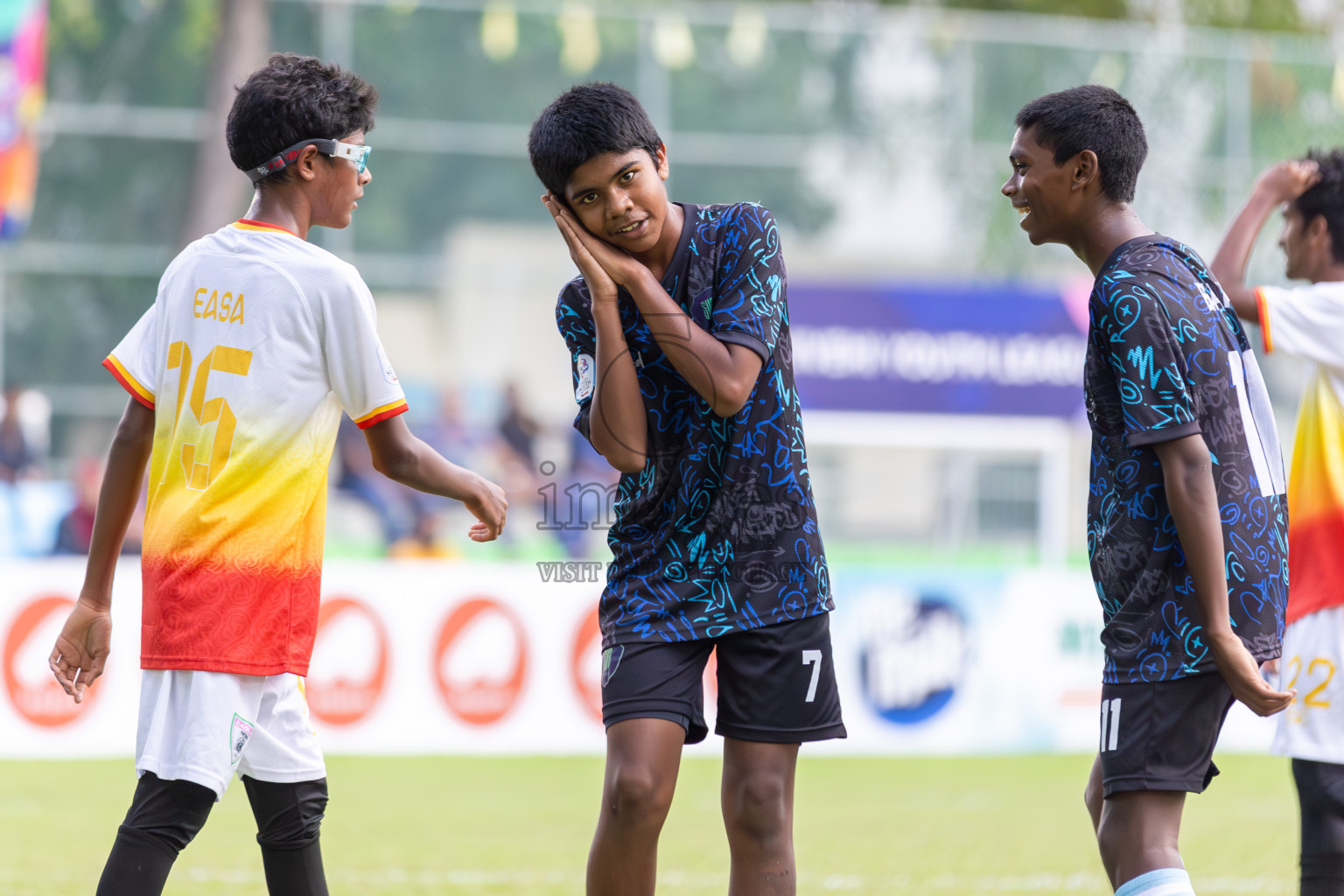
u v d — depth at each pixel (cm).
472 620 3078
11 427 3512
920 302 3881
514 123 3844
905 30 4038
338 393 1077
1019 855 1977
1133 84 4091
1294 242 1358
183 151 3700
